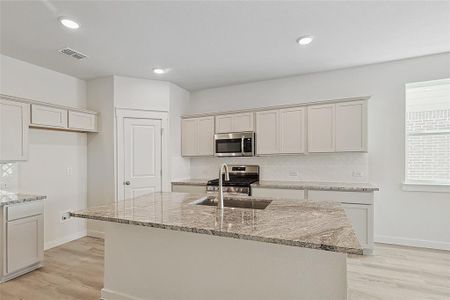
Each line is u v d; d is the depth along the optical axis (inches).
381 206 145.0
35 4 84.8
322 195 134.4
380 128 145.5
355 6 88.3
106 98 159.3
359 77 149.9
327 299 60.9
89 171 163.5
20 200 107.4
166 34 107.5
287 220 66.4
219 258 71.9
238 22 98.2
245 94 180.9
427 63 135.6
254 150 163.0
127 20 95.9
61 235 149.4
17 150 117.3
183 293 76.7
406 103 143.6
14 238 105.3
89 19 94.9
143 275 83.0
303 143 149.9
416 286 96.0
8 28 100.7
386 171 144.4
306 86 162.9
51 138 145.0
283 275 64.6
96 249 139.0
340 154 153.6
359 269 110.2
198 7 87.9
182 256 76.9
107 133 158.6
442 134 137.7
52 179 145.2
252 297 67.9
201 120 180.4
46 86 144.3
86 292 94.8
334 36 110.7
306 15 93.6
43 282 102.4
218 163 187.8
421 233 136.9
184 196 105.7
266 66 147.3
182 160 188.9
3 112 112.3
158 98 171.0
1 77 125.1
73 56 129.0
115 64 140.6
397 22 99.2
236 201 100.0
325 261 61.0
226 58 134.7
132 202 92.7
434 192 134.7
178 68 148.9
